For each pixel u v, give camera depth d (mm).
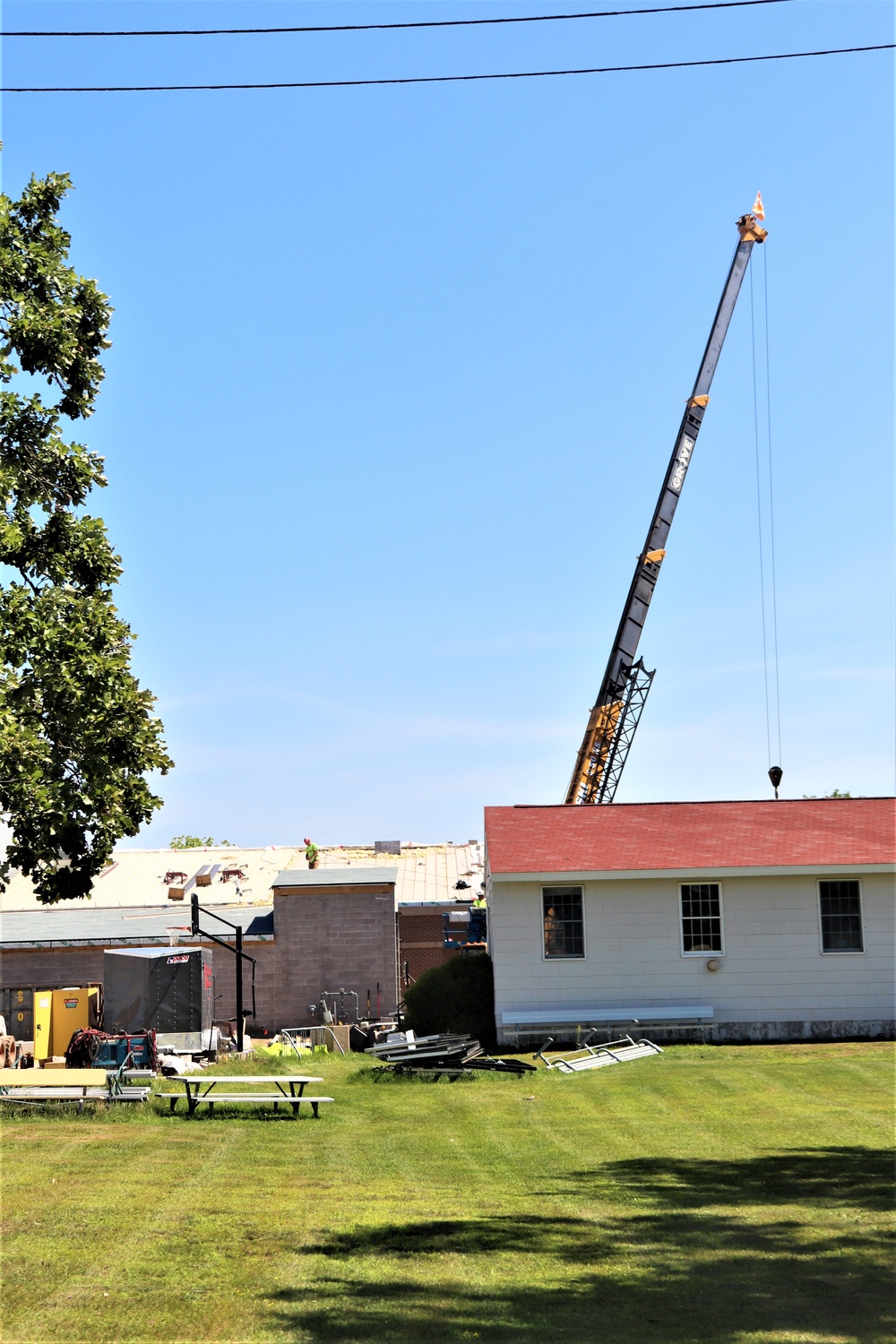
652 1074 23828
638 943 29797
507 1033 29344
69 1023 27062
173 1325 8828
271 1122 18219
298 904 36281
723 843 31094
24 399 23484
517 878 29391
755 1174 14586
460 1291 9773
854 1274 10328
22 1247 10719
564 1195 13398
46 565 24266
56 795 22766
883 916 30000
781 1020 29547
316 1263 10453
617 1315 9219
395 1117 19203
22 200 24781
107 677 23500
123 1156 15094
